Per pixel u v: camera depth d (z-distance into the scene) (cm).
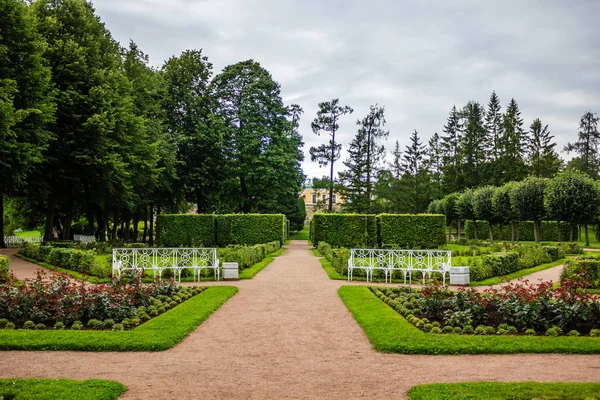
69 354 750
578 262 1600
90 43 2867
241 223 3494
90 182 2917
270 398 568
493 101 7238
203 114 4109
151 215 4247
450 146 7388
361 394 582
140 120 3091
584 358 731
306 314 1080
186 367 690
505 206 4128
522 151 6756
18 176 2309
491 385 589
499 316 981
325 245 2830
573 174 3553
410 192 6319
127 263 1611
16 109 2297
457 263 1911
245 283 1556
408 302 1130
